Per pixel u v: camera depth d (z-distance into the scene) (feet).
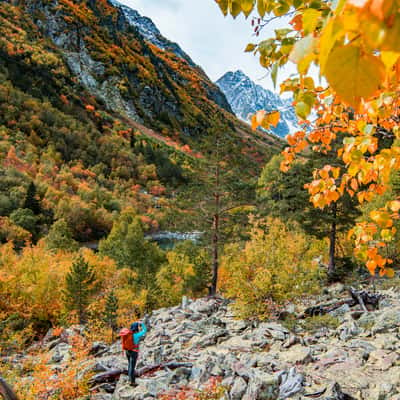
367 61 1.54
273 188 72.49
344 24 1.43
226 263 54.49
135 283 82.28
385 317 28.30
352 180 7.11
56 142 316.19
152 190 298.35
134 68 552.00
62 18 521.24
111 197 260.01
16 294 69.72
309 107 3.84
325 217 55.72
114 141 369.50
